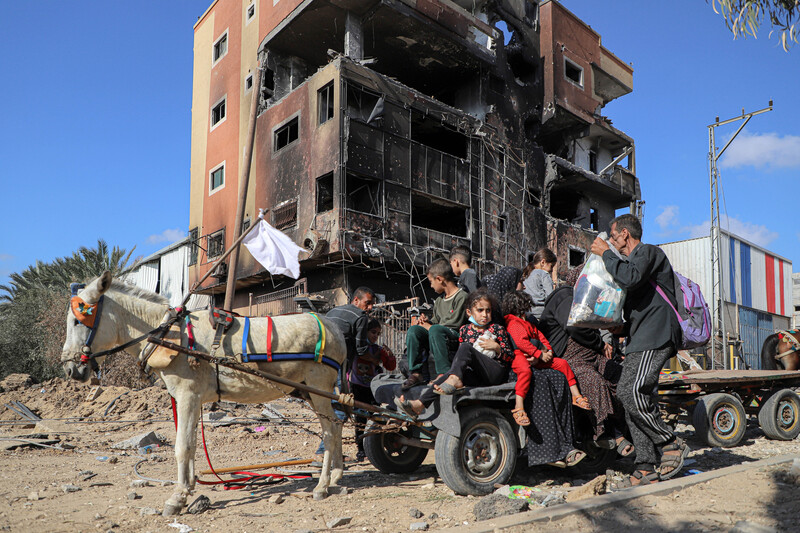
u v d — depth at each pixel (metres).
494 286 6.37
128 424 11.81
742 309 31.70
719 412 7.97
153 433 9.47
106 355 5.02
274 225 23.39
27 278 33.66
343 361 5.82
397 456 6.55
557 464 5.33
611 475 5.76
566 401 5.46
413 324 6.56
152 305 5.18
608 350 6.20
